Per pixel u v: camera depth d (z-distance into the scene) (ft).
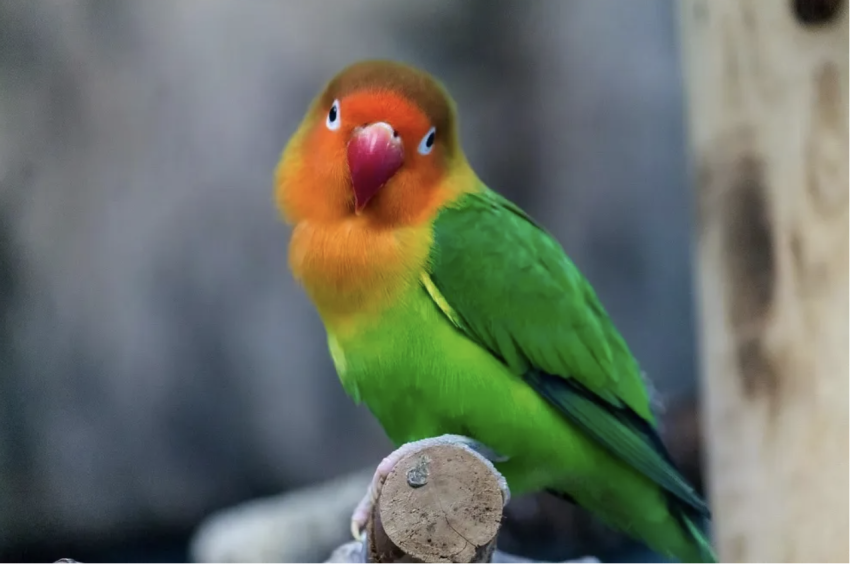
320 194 3.68
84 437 4.29
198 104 4.30
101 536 4.33
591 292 3.77
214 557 4.10
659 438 3.77
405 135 3.67
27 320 4.20
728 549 3.63
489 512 3.52
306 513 4.13
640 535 3.79
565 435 3.71
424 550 3.52
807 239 3.58
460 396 3.67
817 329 3.58
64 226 4.22
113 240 4.28
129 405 4.33
